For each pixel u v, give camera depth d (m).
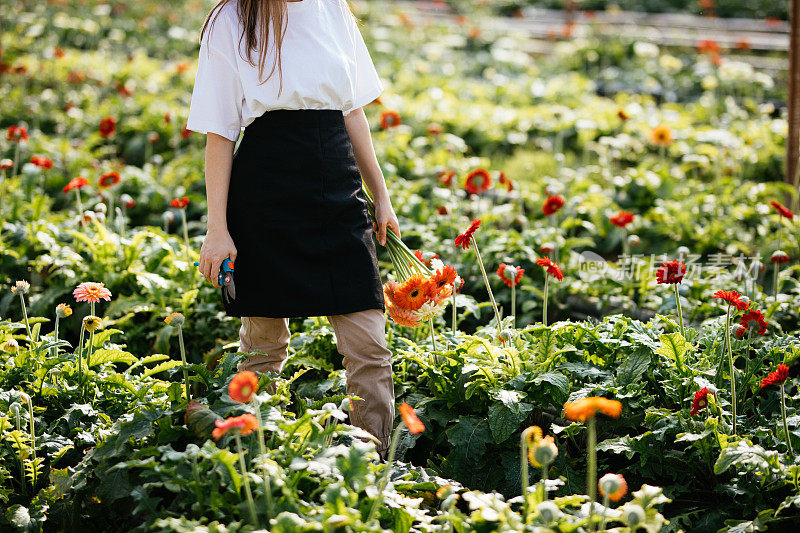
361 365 2.57
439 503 2.50
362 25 2.71
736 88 9.48
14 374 2.84
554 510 1.94
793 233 4.62
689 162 6.46
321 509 2.06
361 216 2.57
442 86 9.70
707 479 2.64
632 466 2.69
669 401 2.90
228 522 2.09
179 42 12.02
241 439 2.31
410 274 2.85
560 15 16.38
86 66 9.63
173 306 3.96
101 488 2.31
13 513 2.37
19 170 6.15
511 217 5.41
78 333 3.98
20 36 10.77
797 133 4.83
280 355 2.73
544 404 2.79
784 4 16.08
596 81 10.71
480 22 14.37
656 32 13.37
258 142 2.44
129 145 7.30
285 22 2.40
